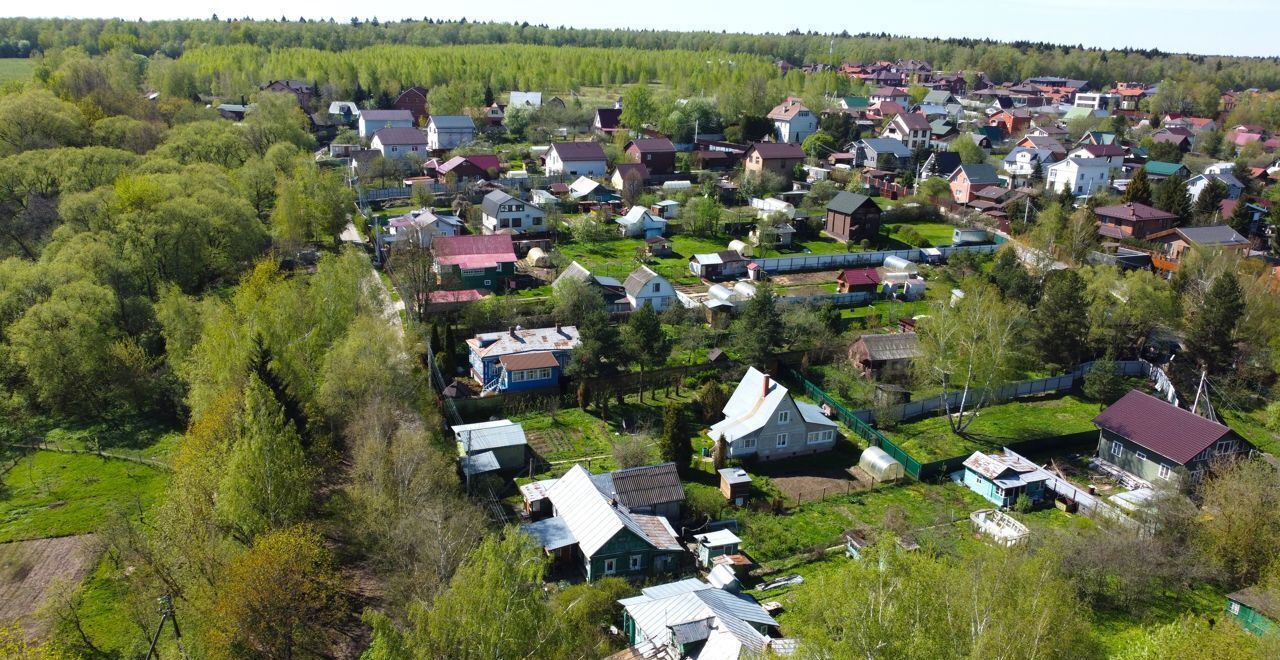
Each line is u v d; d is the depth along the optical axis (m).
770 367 65.88
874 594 26.80
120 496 46.47
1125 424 53.66
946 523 46.38
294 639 32.50
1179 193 103.56
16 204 79.69
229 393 44.88
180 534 36.06
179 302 58.75
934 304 68.19
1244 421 61.41
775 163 126.31
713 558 42.41
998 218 107.88
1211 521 41.53
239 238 76.44
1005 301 69.06
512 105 160.62
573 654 30.58
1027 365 66.12
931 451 55.69
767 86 180.38
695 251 95.56
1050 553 34.72
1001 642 25.61
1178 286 76.50
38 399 55.88
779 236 98.06
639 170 119.69
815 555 43.53
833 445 56.47
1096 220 93.81
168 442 53.19
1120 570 38.41
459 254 80.25
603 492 44.94
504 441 51.69
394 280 72.38
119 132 103.69
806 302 75.06
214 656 31.02
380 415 44.94
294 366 49.81
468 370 65.12
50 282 58.72
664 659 33.03
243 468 36.44
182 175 81.38
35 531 42.84
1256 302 68.75
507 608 26.31
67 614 35.44
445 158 134.00
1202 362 66.69
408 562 36.12
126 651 34.72
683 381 63.16
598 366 61.06
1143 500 45.12
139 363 56.81
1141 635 30.95
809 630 26.70
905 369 65.31
